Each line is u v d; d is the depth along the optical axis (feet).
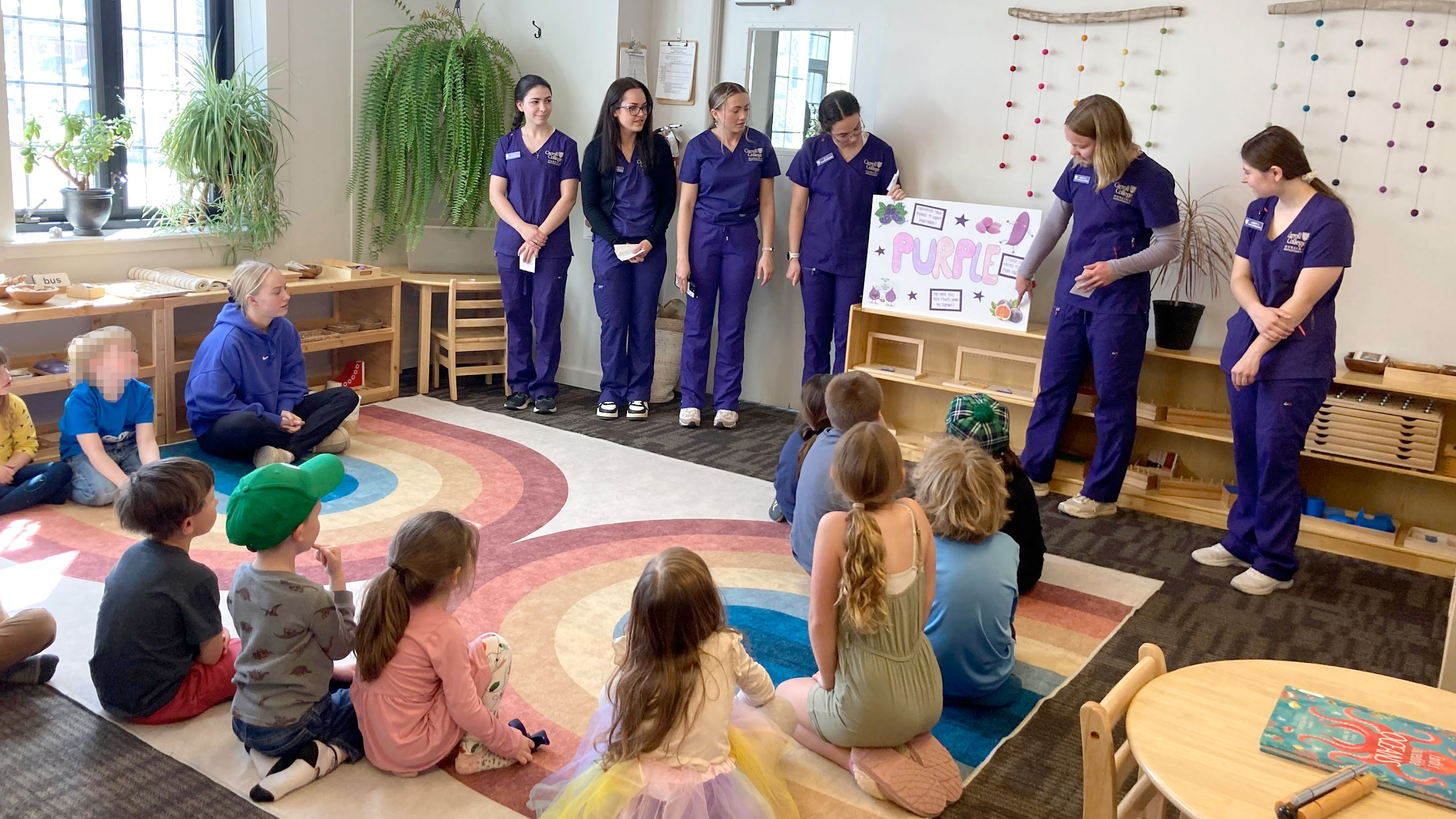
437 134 18.33
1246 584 12.12
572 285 19.67
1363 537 13.37
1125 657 10.27
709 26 18.47
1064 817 7.61
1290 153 11.30
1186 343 14.35
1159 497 14.60
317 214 18.28
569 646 9.75
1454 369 13.05
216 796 7.36
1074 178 14.01
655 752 6.56
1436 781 4.84
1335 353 12.07
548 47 19.15
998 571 8.75
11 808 7.09
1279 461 11.89
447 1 19.60
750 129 17.17
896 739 7.61
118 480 12.30
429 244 18.61
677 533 12.71
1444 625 11.49
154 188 16.98
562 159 17.37
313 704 7.68
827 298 17.17
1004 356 15.55
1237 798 4.75
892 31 16.53
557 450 15.75
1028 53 15.55
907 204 15.85
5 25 14.80
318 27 17.66
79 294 14.05
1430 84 13.12
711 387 20.15
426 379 18.31
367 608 7.38
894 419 17.54
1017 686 9.49
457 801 7.45
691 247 17.47
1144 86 14.82
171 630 7.99
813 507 10.14
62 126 14.96
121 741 7.93
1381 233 13.62
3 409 12.26
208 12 17.07
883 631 7.42
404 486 13.79
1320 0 13.47
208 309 16.72
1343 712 5.47
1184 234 14.51
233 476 13.69
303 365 15.07
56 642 9.32
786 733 7.95
